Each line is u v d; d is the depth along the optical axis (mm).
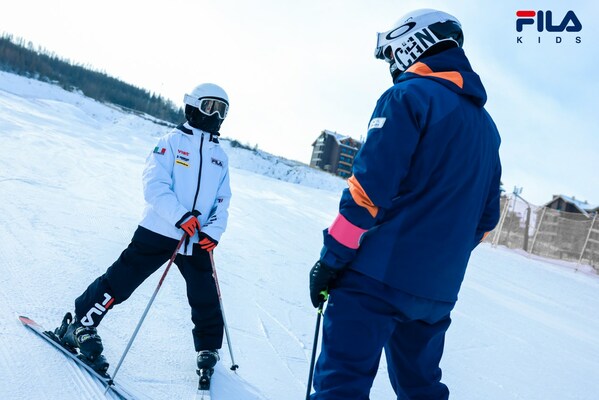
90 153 11766
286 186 17531
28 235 4152
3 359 2158
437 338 1793
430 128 1513
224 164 2561
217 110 2471
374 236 1590
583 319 7102
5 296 2812
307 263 5953
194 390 2295
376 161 1465
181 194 2391
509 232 17047
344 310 1597
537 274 11078
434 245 1559
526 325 5656
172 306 3303
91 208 5930
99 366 2238
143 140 21125
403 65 1755
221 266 4945
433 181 1550
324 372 1604
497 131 1840
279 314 3795
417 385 1820
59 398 1979
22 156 8523
